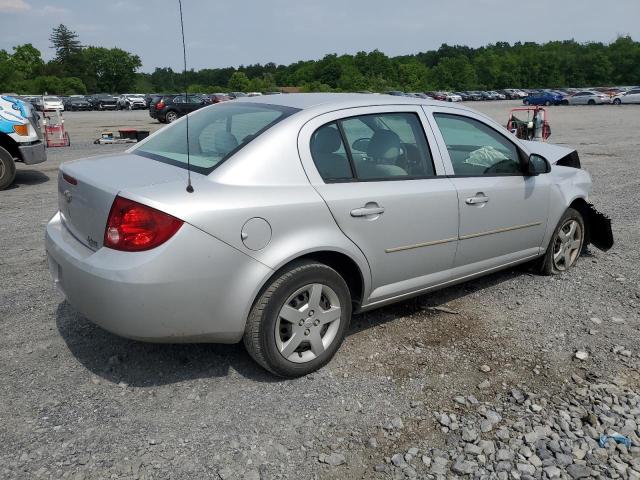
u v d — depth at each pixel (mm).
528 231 4570
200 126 3684
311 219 3127
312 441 2760
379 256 3506
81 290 2918
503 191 4219
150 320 2803
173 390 3150
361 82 108875
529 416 2988
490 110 42375
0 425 2812
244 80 89438
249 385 3217
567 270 5223
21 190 9195
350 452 2693
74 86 102188
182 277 2785
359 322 4070
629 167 11828
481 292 4695
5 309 4180
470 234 4035
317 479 2518
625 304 4477
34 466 2535
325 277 3227
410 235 3631
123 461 2584
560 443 2775
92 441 2713
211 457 2627
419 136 3828
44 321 3984
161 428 2824
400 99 3848
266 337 3080
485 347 3736
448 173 3893
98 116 38188
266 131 3186
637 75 117125
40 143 9984
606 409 3064
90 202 2998
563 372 3441
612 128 23219
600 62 119625
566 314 4273
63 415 2906
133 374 3301
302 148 3211
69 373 3305
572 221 5090
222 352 3566
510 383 3305
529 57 123812
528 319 4180
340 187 3293
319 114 3365
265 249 2982
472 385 3277
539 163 4520
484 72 122625
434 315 4227
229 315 2957
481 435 2830
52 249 3229
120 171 3172
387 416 2973
